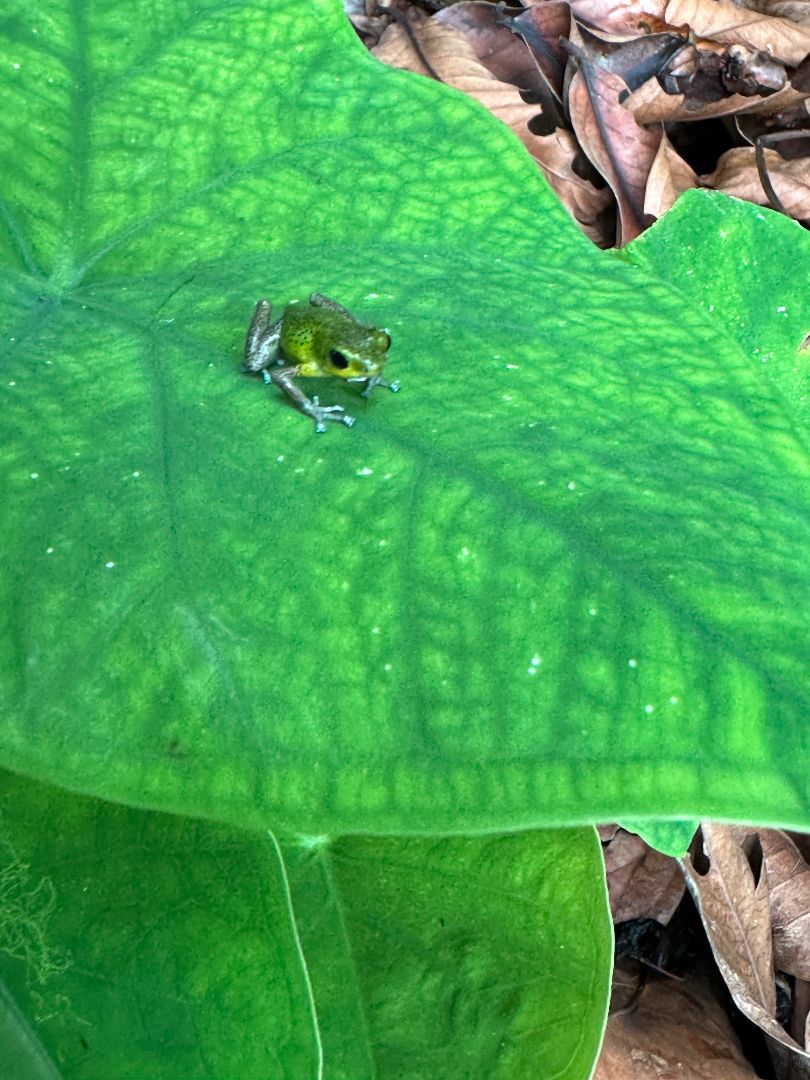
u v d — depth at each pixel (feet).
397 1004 0.79
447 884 0.82
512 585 0.56
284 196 0.81
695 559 0.56
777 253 1.03
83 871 0.69
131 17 0.89
